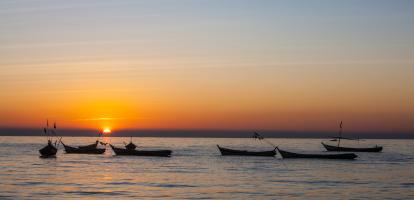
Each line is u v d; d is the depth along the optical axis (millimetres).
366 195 68312
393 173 98938
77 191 69812
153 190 71688
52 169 102438
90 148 150875
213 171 101375
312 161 129250
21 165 112125
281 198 65250
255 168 108438
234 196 66625
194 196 66312
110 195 66375
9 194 66375
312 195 67938
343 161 131375
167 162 124688
